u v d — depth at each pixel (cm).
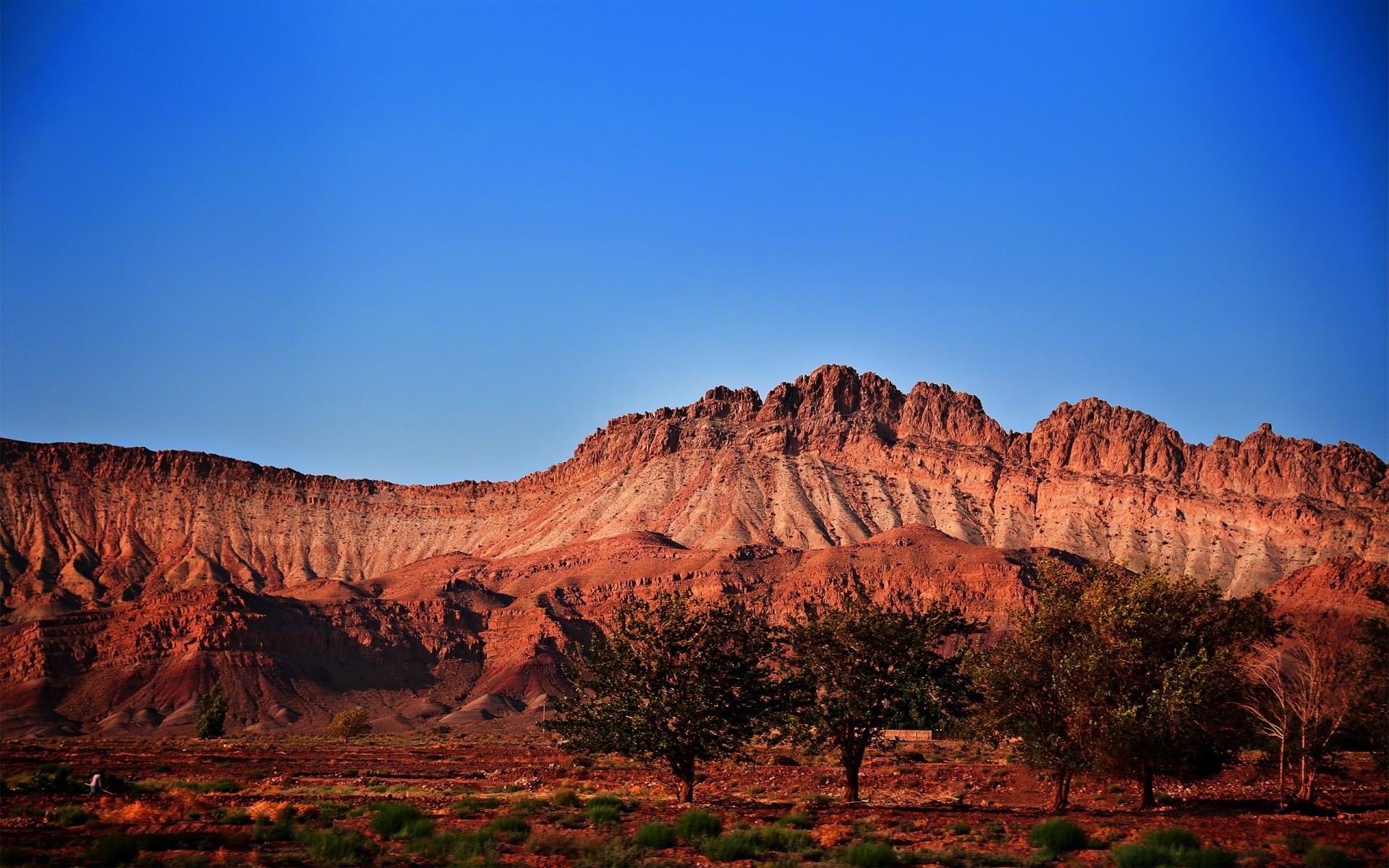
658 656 5875
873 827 4809
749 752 10056
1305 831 4547
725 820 5025
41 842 4231
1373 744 5522
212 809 5381
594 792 6969
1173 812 5350
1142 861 3859
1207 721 5278
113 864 3859
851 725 5962
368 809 5397
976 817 5144
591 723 5850
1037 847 4297
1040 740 5416
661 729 5803
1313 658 5544
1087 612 5400
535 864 3991
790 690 5959
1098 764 5275
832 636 5991
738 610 6059
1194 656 5172
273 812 5150
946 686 5825
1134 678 5275
